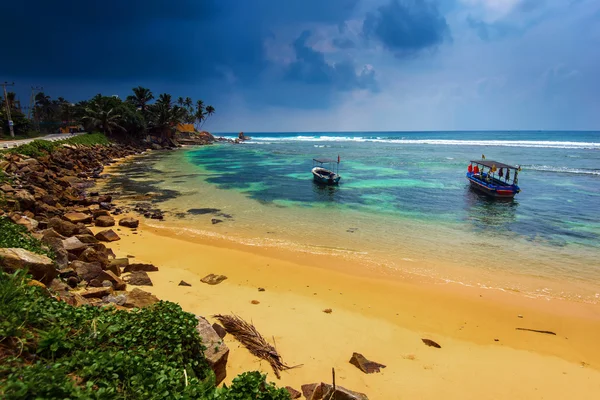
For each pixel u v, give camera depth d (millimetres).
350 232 17703
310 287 11133
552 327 9344
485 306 10352
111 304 7617
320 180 32312
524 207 23641
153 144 75188
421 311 9898
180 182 32531
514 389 6809
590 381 7223
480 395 6562
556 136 148750
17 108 68812
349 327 8719
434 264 13633
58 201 20016
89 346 4711
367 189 29734
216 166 46031
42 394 3332
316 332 8352
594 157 55062
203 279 11109
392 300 10484
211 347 6141
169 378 4375
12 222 11109
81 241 12375
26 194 16328
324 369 6934
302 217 20578
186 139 94625
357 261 13719
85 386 3688
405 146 90500
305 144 106125
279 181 33812
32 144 32500
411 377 6918
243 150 77000
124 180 33094
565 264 13820
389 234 17469
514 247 15758
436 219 20500
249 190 28984
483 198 26266
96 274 9328
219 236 16547
